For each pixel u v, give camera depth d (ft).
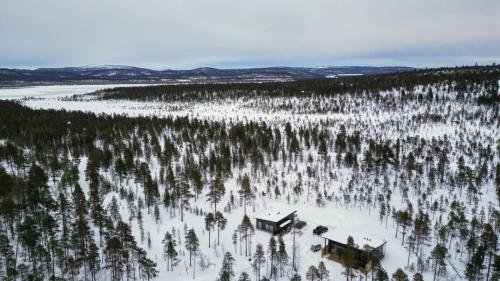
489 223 232.94
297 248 226.58
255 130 488.85
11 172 293.43
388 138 473.26
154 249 221.05
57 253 183.93
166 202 271.69
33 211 223.51
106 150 350.43
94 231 229.45
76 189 241.96
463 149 398.62
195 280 195.42
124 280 192.44
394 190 316.81
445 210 272.92
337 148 424.05
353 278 191.52
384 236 242.58
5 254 176.24
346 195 295.28
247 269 204.54
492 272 199.11
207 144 432.66
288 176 351.87
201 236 238.68
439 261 194.59
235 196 304.50
